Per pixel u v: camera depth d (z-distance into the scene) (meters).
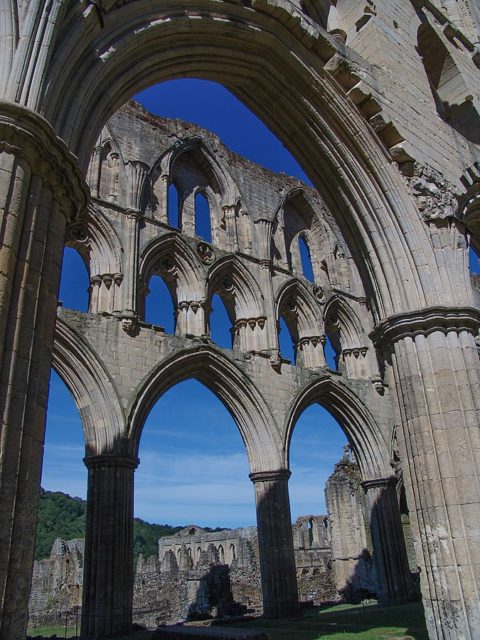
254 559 37.12
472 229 18.88
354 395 30.75
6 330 6.52
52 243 7.60
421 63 17.48
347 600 32.53
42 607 34.84
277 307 29.78
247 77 14.14
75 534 89.75
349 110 14.05
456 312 12.79
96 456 20.17
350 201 14.48
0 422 6.11
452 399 12.12
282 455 25.98
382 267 13.79
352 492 36.84
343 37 16.70
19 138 7.03
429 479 11.77
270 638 15.02
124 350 22.39
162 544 55.47
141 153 27.02
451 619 10.77
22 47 7.46
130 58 10.47
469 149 17.36
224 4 12.16
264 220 30.92
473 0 23.62
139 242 24.86
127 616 18.77
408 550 37.09
